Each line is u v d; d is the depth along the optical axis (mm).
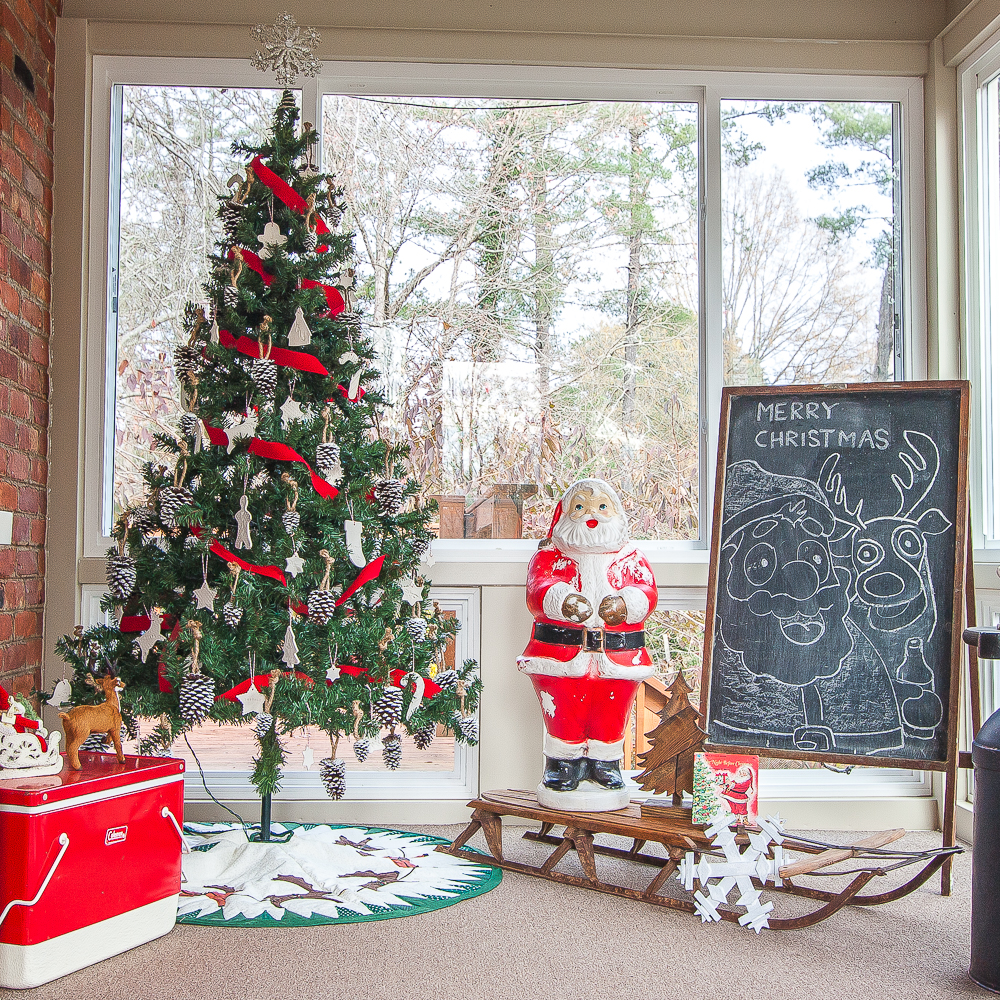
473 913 2406
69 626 3322
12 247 3086
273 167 2762
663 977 2043
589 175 3607
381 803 3330
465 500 3531
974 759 2094
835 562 2785
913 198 3621
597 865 2865
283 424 2596
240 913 2328
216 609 2467
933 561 2693
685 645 3508
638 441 3576
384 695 2521
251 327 2688
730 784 2441
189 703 2279
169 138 3523
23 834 1927
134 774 2154
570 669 2721
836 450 2871
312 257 2736
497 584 3422
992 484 3332
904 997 1970
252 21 3510
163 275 3502
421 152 3576
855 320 3631
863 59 3607
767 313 3621
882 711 2646
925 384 2828
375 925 2303
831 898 2512
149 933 2182
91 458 3418
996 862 2016
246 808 3301
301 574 2525
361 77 3529
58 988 1937
